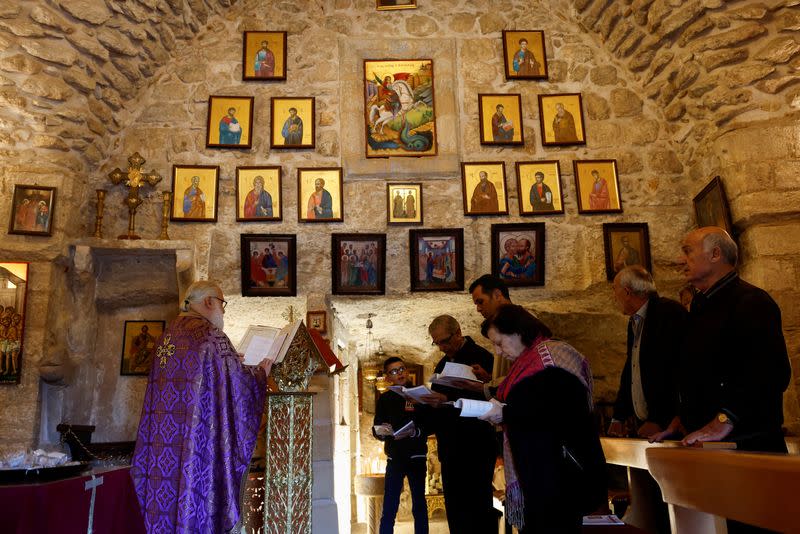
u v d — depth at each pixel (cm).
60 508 227
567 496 262
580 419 273
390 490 519
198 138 680
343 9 733
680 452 168
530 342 300
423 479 524
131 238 624
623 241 660
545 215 673
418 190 675
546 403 271
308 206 666
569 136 697
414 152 688
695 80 635
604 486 268
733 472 139
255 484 545
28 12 557
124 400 638
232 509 367
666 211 675
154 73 690
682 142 687
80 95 607
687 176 685
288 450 428
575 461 266
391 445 529
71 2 570
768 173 570
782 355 261
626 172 688
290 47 718
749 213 569
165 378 377
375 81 709
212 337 386
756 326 265
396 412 552
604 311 735
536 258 658
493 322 306
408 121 698
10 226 573
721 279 296
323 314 648
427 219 672
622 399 410
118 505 282
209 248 648
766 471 127
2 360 552
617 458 303
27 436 546
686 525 180
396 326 836
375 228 668
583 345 816
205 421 372
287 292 643
